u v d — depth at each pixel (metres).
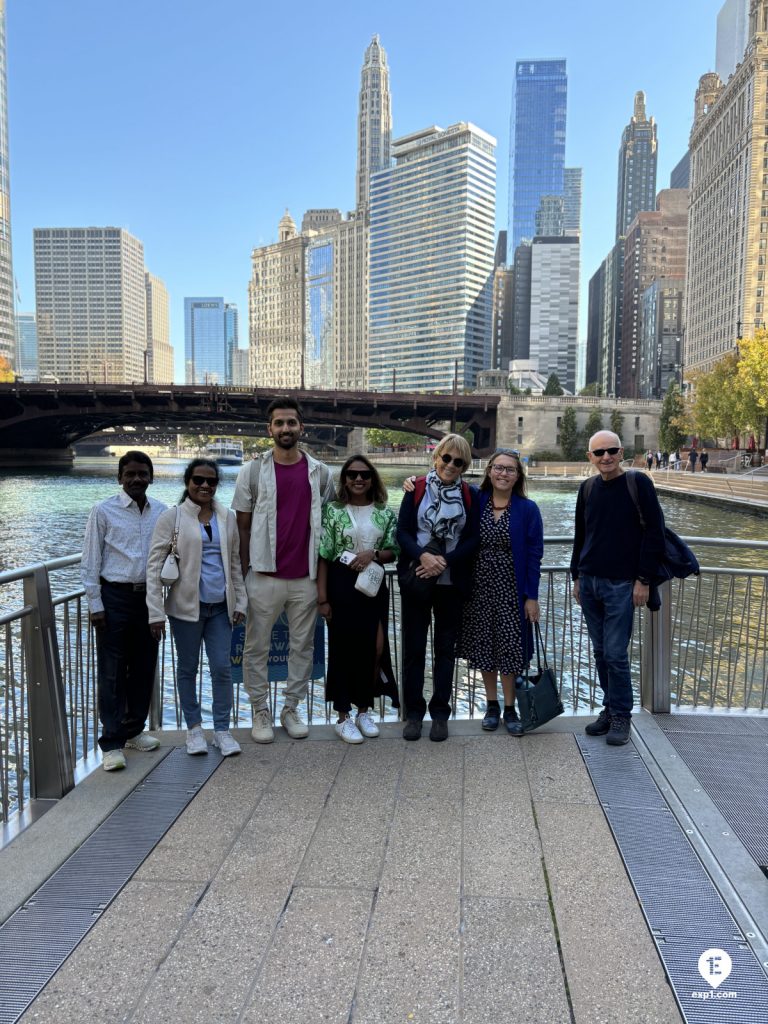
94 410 53.88
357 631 3.94
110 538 3.66
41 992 2.10
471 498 3.96
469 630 4.05
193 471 3.70
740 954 2.24
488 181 157.50
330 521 3.91
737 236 96.81
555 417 69.38
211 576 3.81
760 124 91.50
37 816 3.18
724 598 4.64
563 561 19.42
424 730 4.19
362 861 2.79
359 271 183.00
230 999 2.07
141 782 3.52
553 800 3.29
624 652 3.87
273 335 198.75
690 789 3.37
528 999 2.06
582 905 2.50
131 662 3.83
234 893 2.59
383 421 60.28
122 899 2.56
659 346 168.38
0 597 13.63
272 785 3.47
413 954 2.25
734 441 67.44
